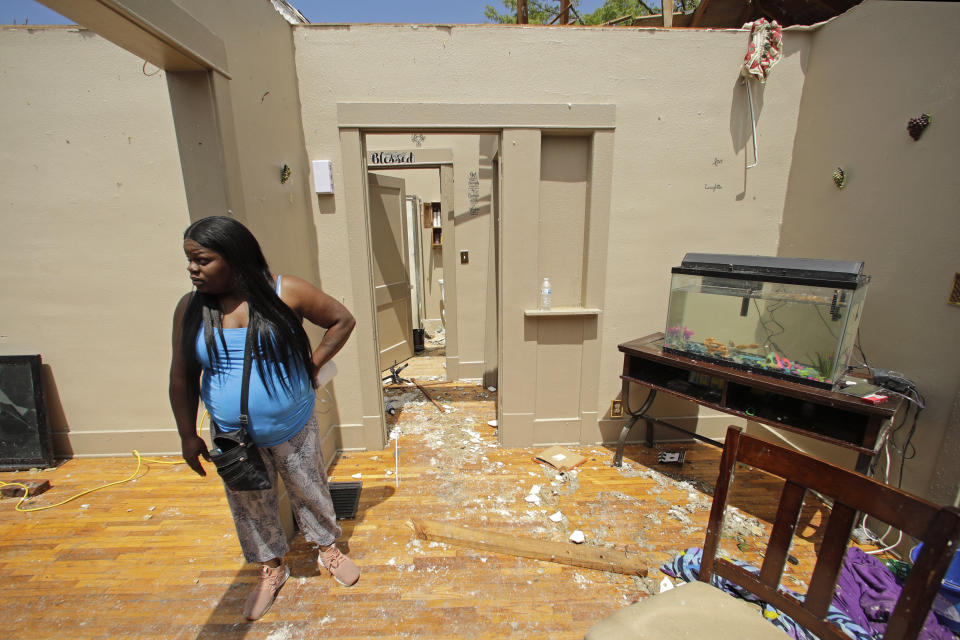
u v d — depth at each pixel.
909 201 1.96
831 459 2.47
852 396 1.80
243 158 1.84
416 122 2.54
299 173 2.51
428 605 1.72
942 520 0.84
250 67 1.92
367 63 2.50
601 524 2.20
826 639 1.04
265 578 1.76
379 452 2.98
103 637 1.60
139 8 1.20
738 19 3.29
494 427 3.37
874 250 2.15
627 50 2.53
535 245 2.74
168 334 2.79
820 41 2.50
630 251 2.80
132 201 2.61
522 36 2.49
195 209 1.67
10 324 2.71
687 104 2.62
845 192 2.31
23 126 2.47
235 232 1.34
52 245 2.62
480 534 2.09
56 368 2.80
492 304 4.04
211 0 1.60
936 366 1.84
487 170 4.05
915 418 1.93
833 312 1.80
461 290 4.32
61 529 2.20
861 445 1.77
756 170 2.73
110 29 1.24
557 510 2.32
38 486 2.50
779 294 1.97
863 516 2.17
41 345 2.76
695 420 3.08
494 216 3.81
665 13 3.03
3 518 2.29
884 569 1.82
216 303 1.42
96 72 2.45
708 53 2.56
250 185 1.90
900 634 0.91
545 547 1.99
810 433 1.90
